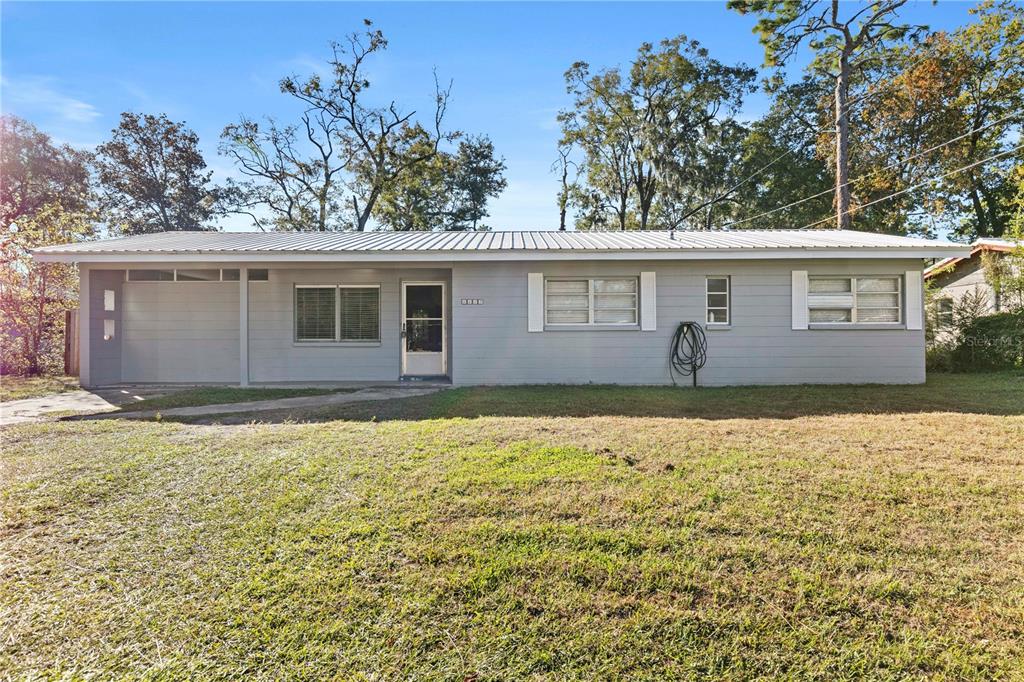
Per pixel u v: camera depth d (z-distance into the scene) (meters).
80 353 10.58
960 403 7.83
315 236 12.88
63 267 13.31
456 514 3.57
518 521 3.45
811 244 10.07
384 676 2.16
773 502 3.71
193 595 2.73
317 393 9.48
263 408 7.83
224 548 3.19
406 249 9.81
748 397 8.53
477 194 33.84
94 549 3.21
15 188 29.11
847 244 10.01
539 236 12.57
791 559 2.98
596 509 3.62
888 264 10.35
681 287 10.45
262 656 2.29
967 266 16.02
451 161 26.88
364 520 3.51
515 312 10.48
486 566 2.93
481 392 9.23
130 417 7.16
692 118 28.00
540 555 3.04
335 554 3.09
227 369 11.48
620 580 2.80
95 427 6.32
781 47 20.41
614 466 4.50
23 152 29.52
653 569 2.88
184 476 4.38
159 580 2.87
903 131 22.30
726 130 28.31
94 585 2.83
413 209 29.56
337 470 4.46
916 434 5.70
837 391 9.14
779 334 10.39
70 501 3.89
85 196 30.30
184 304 11.52
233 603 2.65
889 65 21.98
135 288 11.55
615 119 28.31
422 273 11.59
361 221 26.22
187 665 2.24
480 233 13.66
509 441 5.39
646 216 29.08
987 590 2.67
